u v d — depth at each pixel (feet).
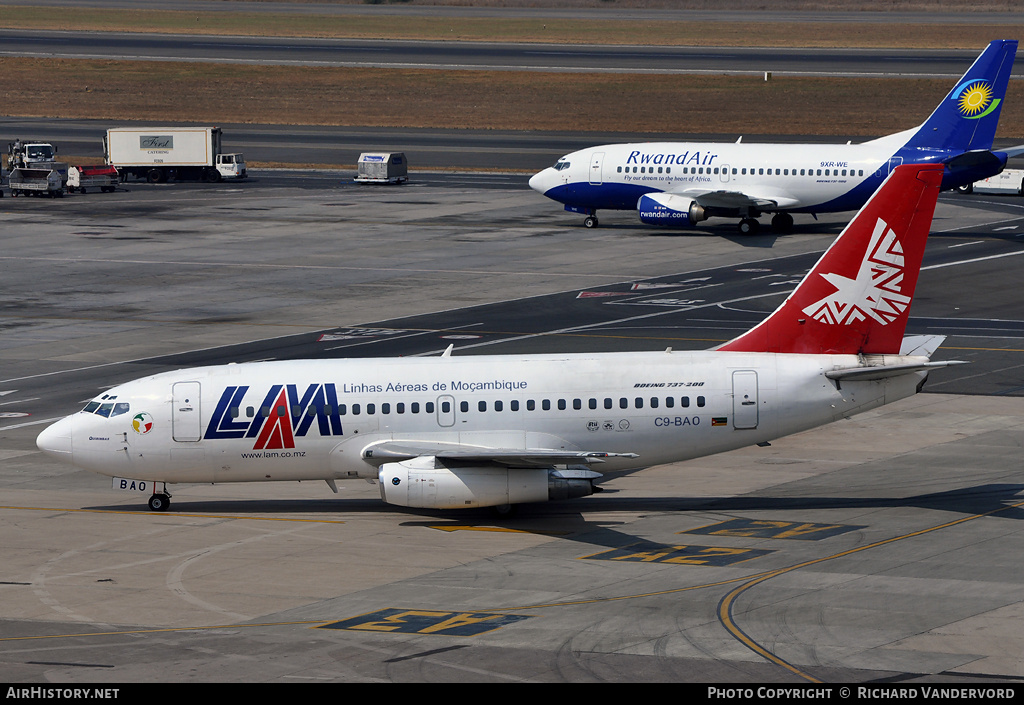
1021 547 462.19
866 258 511.81
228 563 462.60
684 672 344.08
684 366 520.01
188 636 382.01
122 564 462.60
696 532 493.36
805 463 602.03
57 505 551.18
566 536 492.54
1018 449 613.93
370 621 393.70
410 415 517.14
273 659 360.07
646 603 406.21
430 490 497.05
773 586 421.59
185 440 520.01
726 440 518.78
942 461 595.88
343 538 495.41
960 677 337.11
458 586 429.38
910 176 503.20
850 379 516.73
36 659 362.74
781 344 524.11
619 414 516.73
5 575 450.30
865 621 384.68
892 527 492.54
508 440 515.09
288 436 518.37
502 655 360.07
